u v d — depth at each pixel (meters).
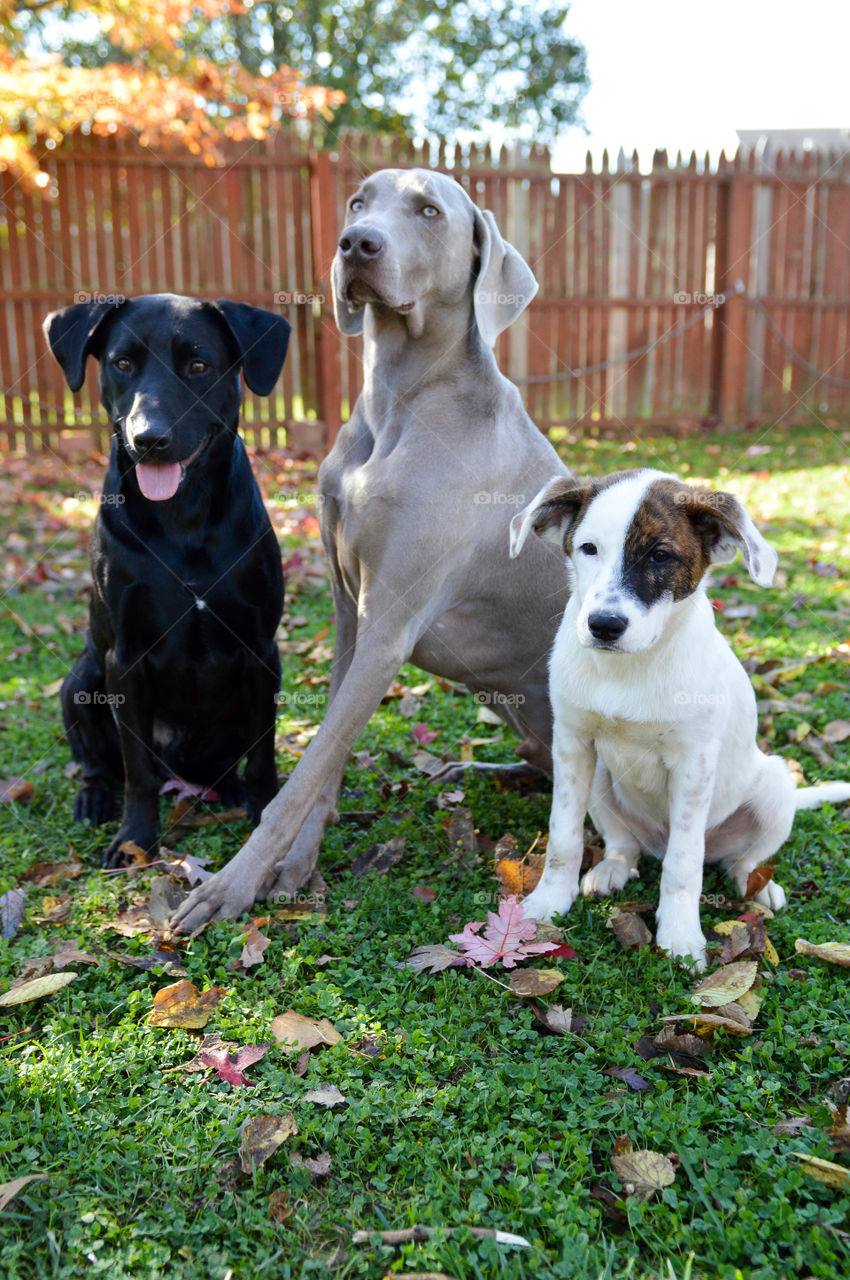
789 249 12.30
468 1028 2.38
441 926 2.82
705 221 12.05
